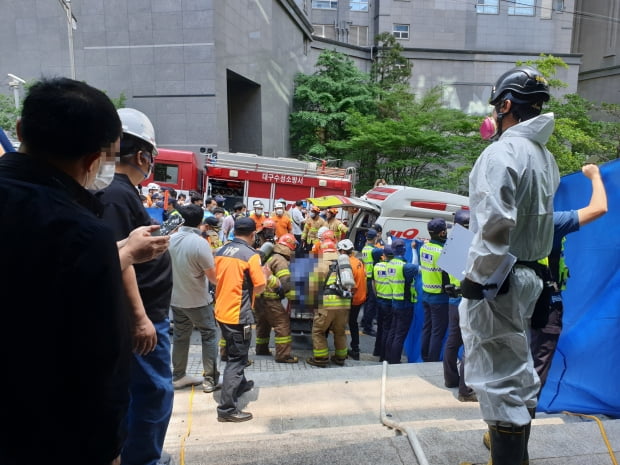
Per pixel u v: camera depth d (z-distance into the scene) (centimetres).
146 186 1397
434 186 2133
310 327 682
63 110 107
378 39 3134
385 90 2889
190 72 1941
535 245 186
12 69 1998
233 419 359
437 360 525
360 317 973
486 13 3406
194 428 350
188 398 416
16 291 96
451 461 223
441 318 521
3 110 1555
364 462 229
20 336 96
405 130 2131
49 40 1972
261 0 2372
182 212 419
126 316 111
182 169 1455
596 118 3666
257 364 597
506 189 169
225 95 2044
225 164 1415
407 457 231
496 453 190
